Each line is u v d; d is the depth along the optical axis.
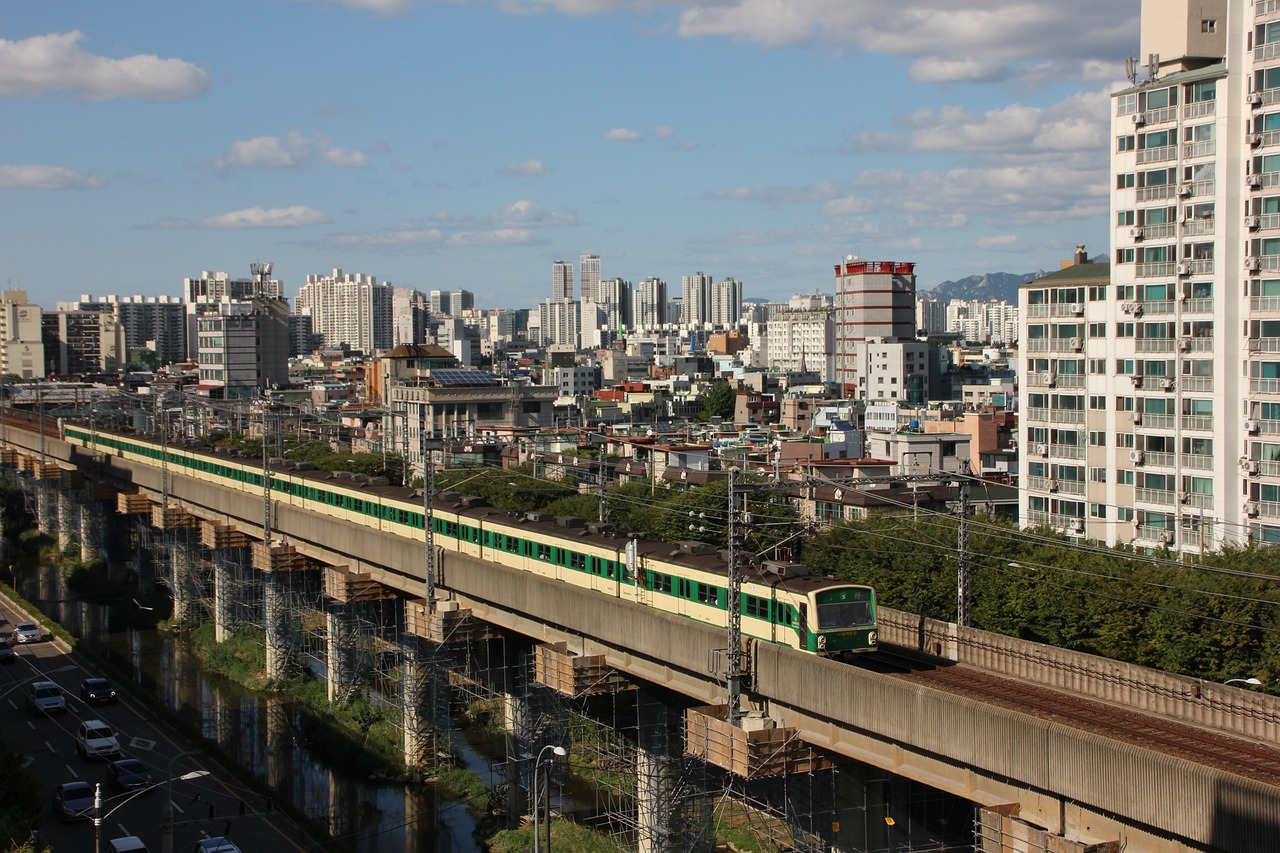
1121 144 115.88
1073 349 121.25
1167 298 112.38
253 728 115.44
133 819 90.00
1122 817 49.84
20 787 71.69
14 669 130.00
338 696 116.81
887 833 73.19
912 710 57.91
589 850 83.50
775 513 123.69
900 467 156.12
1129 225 115.38
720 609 76.50
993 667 73.19
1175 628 77.88
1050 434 123.88
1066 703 64.75
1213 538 108.00
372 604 128.12
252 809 93.06
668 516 124.81
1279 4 102.81
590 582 90.06
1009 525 110.75
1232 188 106.56
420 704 102.19
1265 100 104.06
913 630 79.44
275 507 133.25
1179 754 54.69
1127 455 115.88
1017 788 54.59
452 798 97.75
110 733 104.88
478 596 94.00
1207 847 46.31
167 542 161.25
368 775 102.19
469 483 151.88
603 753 99.88
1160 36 114.19
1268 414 104.31
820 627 69.25
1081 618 83.56
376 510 121.19
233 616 143.25
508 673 96.69
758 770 62.44
